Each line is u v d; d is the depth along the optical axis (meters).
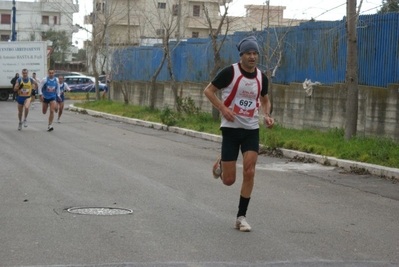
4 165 13.20
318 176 13.28
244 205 8.12
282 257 6.89
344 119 18.97
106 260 6.57
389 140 16.03
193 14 50.94
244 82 7.85
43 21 80.81
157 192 10.64
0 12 80.25
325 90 19.78
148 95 34.53
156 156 15.72
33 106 37.72
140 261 6.56
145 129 24.59
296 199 10.52
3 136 19.50
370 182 12.59
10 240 7.30
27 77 22.14
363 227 8.58
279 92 22.09
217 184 11.62
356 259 6.93
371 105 17.27
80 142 18.44
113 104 35.72
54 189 10.61
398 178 12.80
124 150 16.78
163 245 7.25
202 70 28.67
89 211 8.99
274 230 8.17
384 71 17.73
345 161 14.45
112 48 42.91
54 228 7.91
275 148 17.05
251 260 6.73
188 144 19.33
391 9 18.75
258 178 12.77
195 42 29.36
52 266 6.32
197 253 6.94
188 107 26.86
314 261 6.77
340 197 10.86
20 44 46.31
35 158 14.45
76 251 6.89
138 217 8.69
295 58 21.91
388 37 17.59
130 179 11.90
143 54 36.59
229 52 26.22
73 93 57.12
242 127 7.95
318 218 9.05
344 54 19.52
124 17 46.75
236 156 8.02
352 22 16.66
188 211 9.18
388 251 7.35
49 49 48.50
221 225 8.35
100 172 12.64
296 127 21.22
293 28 21.97
